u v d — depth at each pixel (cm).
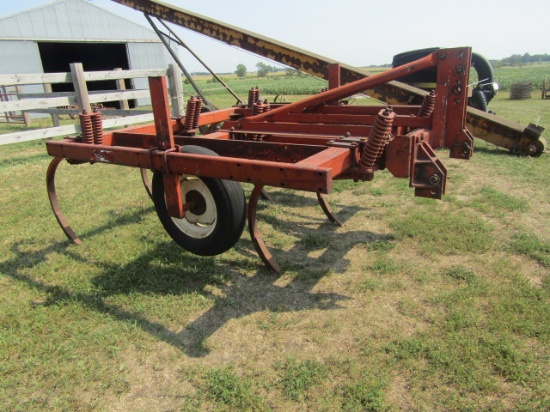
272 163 229
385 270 321
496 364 217
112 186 580
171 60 2203
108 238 397
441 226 390
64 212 475
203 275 324
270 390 211
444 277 308
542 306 262
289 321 266
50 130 751
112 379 222
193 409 201
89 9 1805
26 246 389
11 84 698
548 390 201
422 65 303
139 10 781
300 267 334
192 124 431
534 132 640
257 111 475
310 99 378
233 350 242
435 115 306
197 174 262
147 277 323
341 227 410
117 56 2225
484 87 905
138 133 386
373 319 264
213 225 302
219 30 720
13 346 250
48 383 222
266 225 421
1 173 678
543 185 508
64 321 273
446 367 219
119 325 266
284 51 681
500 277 302
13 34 1571
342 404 200
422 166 263
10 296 306
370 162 255
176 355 240
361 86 340
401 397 203
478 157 662
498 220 404
